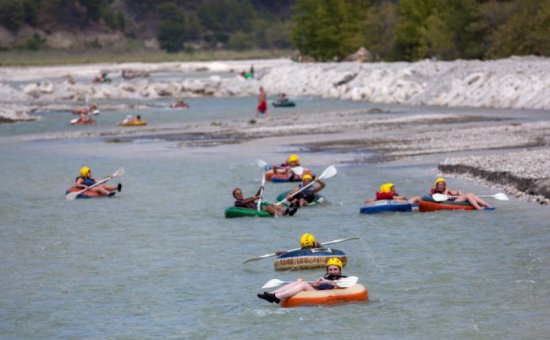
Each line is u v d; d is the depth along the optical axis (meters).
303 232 80.94
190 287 62.47
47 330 53.44
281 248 74.56
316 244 68.19
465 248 71.56
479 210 87.44
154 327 53.31
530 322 51.81
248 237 79.44
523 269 64.19
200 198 101.94
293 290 56.16
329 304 55.97
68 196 102.19
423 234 77.62
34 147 162.62
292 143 154.62
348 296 56.34
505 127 162.62
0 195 106.44
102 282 64.62
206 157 138.88
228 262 69.94
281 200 95.31
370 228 81.31
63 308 58.06
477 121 181.62
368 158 130.25
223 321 53.88
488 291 58.62
